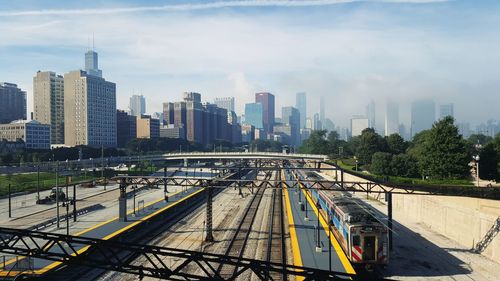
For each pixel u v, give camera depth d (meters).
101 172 123.94
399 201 64.69
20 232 21.11
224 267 35.59
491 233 39.91
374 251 33.72
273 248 42.34
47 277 31.81
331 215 43.38
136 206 68.25
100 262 19.42
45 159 150.62
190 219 58.91
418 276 34.47
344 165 120.94
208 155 164.50
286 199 71.44
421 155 74.81
